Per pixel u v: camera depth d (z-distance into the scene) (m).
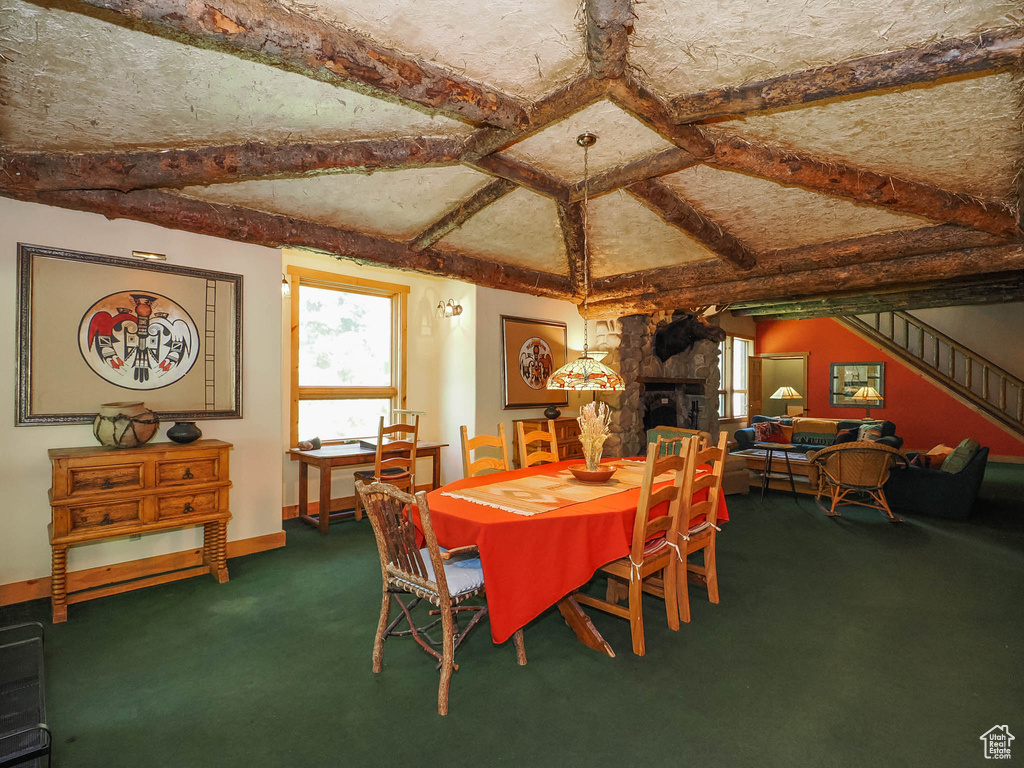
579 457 5.89
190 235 3.31
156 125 2.35
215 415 3.42
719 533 4.23
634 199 3.69
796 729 1.82
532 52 2.02
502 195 3.35
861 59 1.96
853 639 2.47
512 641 2.46
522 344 5.62
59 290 2.86
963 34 1.79
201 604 2.82
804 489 5.67
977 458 4.58
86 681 2.09
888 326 9.02
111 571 3.06
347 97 2.27
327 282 4.88
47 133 2.33
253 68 2.02
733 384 9.59
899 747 1.72
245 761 1.65
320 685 2.08
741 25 1.86
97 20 1.69
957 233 3.45
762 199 3.43
